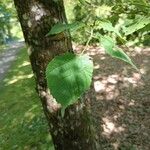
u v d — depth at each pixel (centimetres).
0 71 1675
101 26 97
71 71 80
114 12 151
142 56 1294
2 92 1320
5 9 934
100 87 1077
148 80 1100
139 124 854
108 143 784
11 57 1975
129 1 139
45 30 305
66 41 314
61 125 368
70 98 79
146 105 944
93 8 118
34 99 1139
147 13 131
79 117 375
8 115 1054
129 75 1149
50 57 315
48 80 80
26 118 988
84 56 83
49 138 830
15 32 2964
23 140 865
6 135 920
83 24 97
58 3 308
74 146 383
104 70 1217
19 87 1332
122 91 1040
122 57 87
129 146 770
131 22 134
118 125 852
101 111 923
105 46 88
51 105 353
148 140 788
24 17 307
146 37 163
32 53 324
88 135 396
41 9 300
